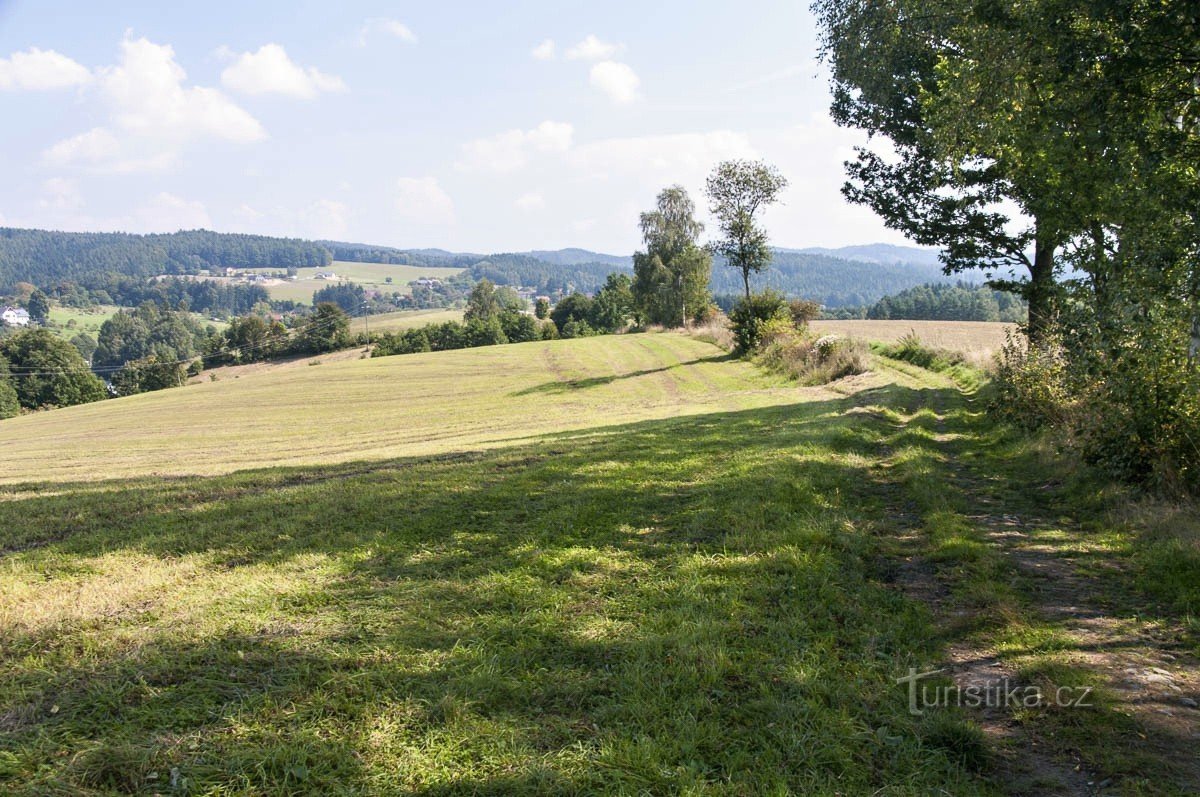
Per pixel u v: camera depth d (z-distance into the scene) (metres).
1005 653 4.79
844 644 4.91
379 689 4.05
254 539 7.02
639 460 11.37
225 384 62.78
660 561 6.42
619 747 3.58
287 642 4.59
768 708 4.02
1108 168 10.27
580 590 5.71
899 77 21.02
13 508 8.82
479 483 9.61
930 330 54.25
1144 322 8.39
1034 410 12.59
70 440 34.59
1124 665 4.63
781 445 12.25
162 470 16.81
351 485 9.73
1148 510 7.46
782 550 6.51
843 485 9.37
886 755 3.69
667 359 52.28
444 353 75.94
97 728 3.58
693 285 78.38
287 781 3.23
